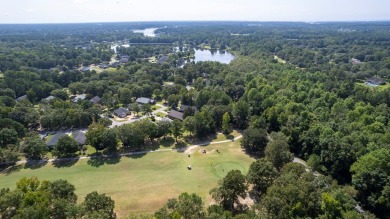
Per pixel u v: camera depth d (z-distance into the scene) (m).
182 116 150.88
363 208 82.69
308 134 113.38
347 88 177.75
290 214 67.50
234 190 78.69
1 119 127.00
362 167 86.44
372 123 122.88
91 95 183.12
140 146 123.44
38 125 144.38
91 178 99.25
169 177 100.00
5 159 106.94
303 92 164.62
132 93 186.88
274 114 135.75
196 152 118.88
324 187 78.12
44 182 78.94
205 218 65.19
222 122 140.25
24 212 62.56
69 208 68.25
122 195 89.06
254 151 118.50
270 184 83.38
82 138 124.06
